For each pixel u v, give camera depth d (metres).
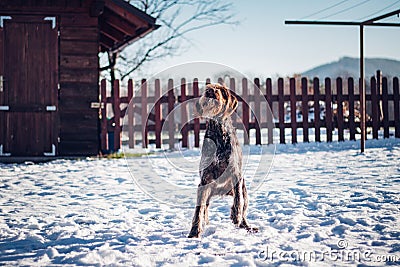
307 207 6.29
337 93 16.19
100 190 7.97
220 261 4.12
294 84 15.80
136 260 4.12
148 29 13.87
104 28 15.28
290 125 15.80
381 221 5.42
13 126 12.75
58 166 11.12
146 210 6.40
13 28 12.78
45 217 6.02
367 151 12.87
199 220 4.96
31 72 12.83
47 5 12.85
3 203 6.94
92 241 4.90
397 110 16.58
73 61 12.94
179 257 4.25
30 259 4.32
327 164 10.58
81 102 12.96
